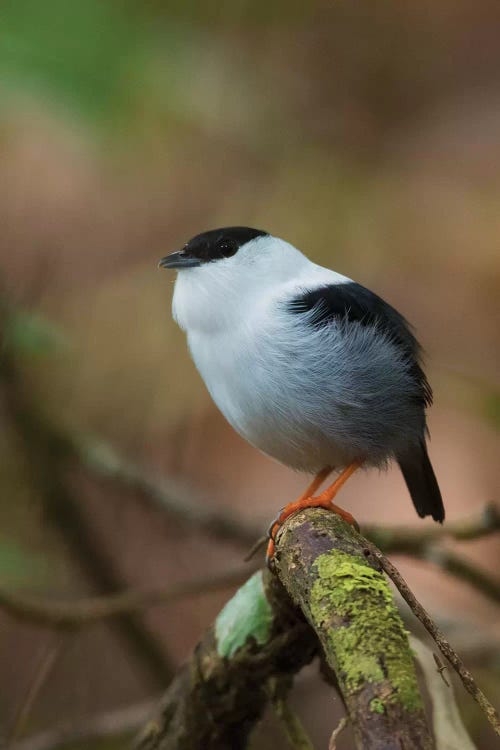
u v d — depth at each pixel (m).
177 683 6.18
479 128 12.48
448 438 12.03
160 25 8.98
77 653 11.47
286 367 6.88
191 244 7.38
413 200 11.50
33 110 7.96
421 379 7.45
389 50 13.12
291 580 4.83
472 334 11.62
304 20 12.05
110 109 8.09
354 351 6.89
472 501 11.55
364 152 11.97
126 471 10.34
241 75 10.76
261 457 12.07
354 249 11.05
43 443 10.66
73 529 10.82
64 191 11.80
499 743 9.39
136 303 11.10
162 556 12.05
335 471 7.58
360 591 4.38
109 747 9.81
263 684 5.79
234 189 11.11
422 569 12.02
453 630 9.66
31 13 7.57
